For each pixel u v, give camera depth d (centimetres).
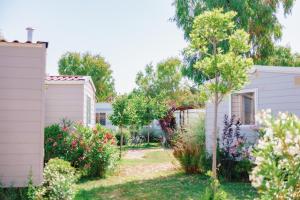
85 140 1281
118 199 924
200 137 1404
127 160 1772
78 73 5391
